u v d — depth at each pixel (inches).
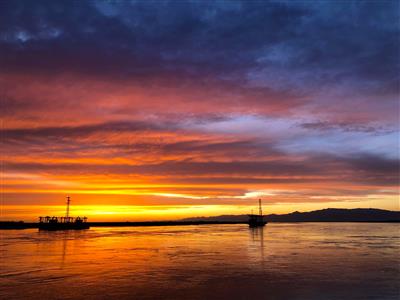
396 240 2765.7
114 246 2295.8
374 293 935.7
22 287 1018.1
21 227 6609.3
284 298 896.3
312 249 2038.6
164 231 4940.9
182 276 1189.1
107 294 938.1
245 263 1482.5
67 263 1485.0
